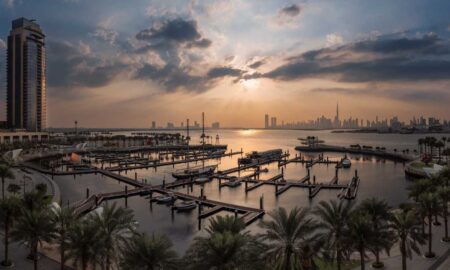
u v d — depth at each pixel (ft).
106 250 126.52
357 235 124.26
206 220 266.36
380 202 146.00
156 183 442.91
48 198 187.11
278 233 119.55
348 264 155.53
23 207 151.33
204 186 419.74
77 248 123.75
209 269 102.78
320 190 390.21
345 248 126.72
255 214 270.87
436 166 430.20
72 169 552.41
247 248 107.65
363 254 127.95
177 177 480.64
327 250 126.41
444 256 165.99
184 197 331.57
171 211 293.02
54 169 526.57
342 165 625.00
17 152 581.53
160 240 114.52
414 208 175.11
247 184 412.57
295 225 117.70
